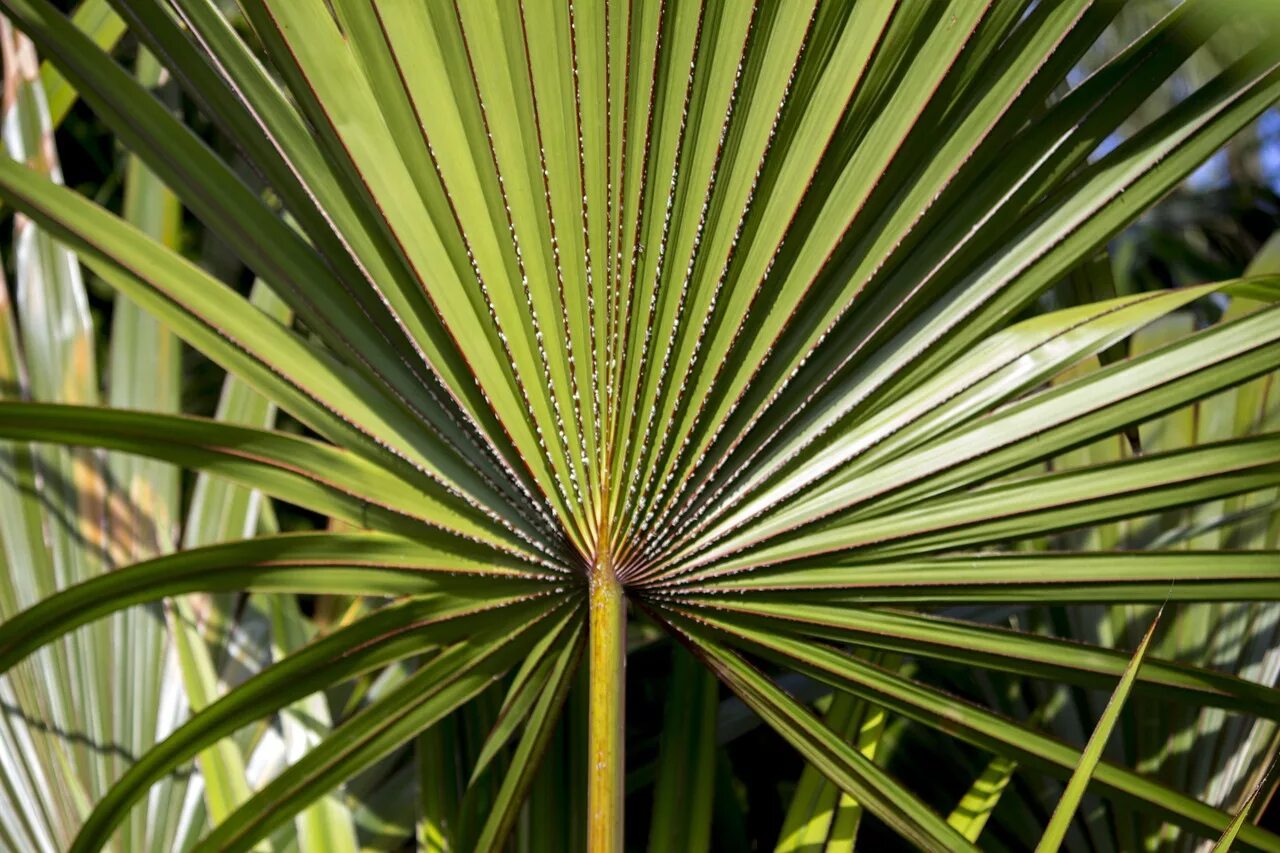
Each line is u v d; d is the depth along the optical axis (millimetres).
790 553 1104
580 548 1094
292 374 1082
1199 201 2232
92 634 1259
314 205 1076
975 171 1072
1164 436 1353
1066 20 1042
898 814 1124
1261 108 1058
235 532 1312
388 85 1054
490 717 1290
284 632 1309
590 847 1060
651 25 1039
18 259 1328
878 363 1101
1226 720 1262
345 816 1226
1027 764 1131
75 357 1317
